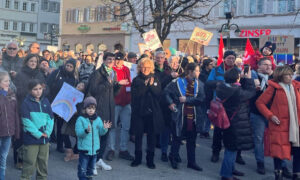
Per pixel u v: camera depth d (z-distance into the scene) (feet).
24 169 17.84
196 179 21.24
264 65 23.47
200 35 28.94
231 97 19.86
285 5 83.97
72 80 25.79
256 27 87.81
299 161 20.47
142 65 22.44
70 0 136.46
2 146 18.33
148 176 21.43
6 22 180.96
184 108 22.36
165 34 63.26
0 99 17.83
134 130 22.89
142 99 22.34
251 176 22.35
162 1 65.16
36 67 22.76
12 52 24.57
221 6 90.33
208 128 32.58
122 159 24.82
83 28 130.41
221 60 26.25
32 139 17.72
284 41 45.42
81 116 18.88
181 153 27.12
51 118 18.53
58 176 20.80
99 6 124.98
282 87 20.16
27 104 17.85
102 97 22.20
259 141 22.82
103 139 22.07
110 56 22.29
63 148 26.40
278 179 20.39
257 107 21.01
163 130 22.63
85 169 18.89
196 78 22.41
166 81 24.63
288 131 19.95
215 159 25.20
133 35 113.29
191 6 64.75
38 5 189.88
